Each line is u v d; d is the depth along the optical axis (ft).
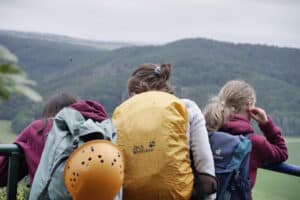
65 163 8.32
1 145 9.59
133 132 9.27
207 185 9.82
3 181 10.19
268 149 11.14
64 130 8.73
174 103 9.50
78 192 7.98
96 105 9.50
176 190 9.14
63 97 10.38
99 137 8.62
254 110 11.52
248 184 10.34
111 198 8.13
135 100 9.70
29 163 9.53
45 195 8.36
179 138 9.32
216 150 10.42
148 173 9.09
